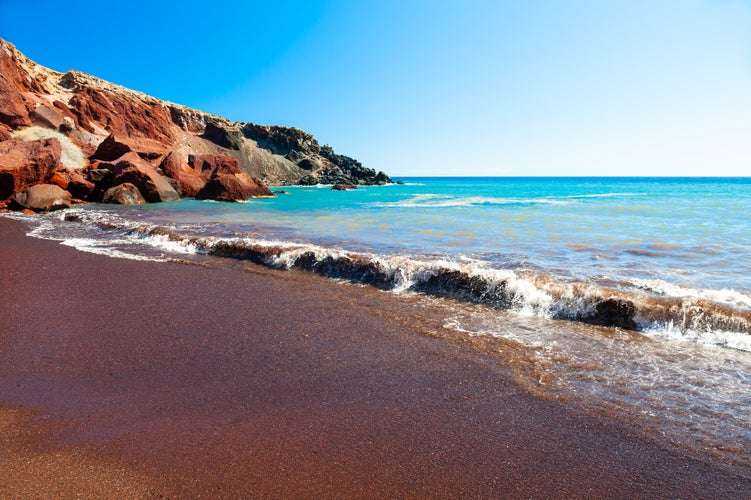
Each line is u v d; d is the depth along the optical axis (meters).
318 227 15.35
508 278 7.02
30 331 5.75
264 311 6.59
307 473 2.96
